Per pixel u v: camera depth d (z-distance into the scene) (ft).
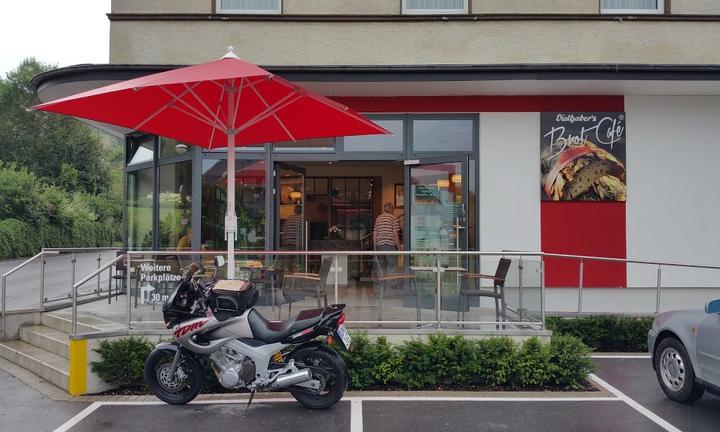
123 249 36.17
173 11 32.50
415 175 32.37
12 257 93.40
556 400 18.95
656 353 19.62
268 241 32.07
